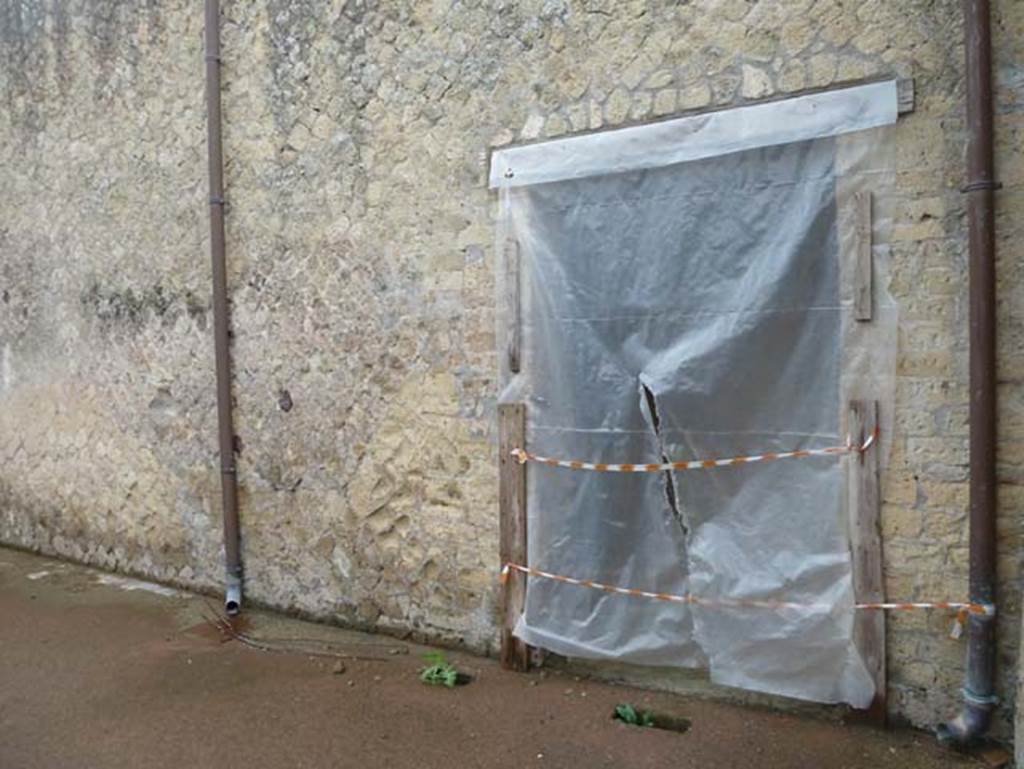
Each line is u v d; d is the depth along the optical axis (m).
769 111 3.29
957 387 3.05
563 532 3.81
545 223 3.83
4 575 5.87
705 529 3.48
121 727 3.53
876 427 3.17
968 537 3.04
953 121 3.00
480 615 4.13
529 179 3.83
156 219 5.38
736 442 3.41
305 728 3.47
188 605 5.12
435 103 4.13
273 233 4.75
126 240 5.55
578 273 3.74
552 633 3.84
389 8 4.25
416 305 4.25
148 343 5.49
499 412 3.97
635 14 3.57
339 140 4.47
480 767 3.14
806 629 3.29
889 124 3.09
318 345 4.62
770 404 3.35
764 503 3.37
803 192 3.25
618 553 3.68
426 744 3.32
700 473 3.47
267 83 4.72
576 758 3.17
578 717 3.49
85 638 4.59
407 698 3.72
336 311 4.53
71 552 6.18
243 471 4.98
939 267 3.05
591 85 3.69
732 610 3.43
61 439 6.15
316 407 4.64
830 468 3.25
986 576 2.95
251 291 4.87
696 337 3.46
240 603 4.99
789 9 3.26
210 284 5.11
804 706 3.40
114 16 5.46
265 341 4.82
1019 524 2.95
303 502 4.74
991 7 2.93
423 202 4.20
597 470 3.71
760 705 3.50
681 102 3.49
